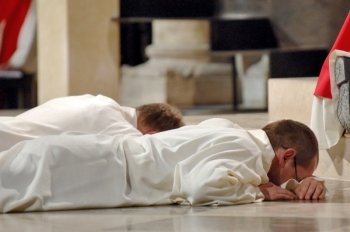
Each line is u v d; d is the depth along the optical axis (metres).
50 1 17.16
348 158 9.66
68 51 16.86
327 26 17.11
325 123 9.61
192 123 13.47
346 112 9.46
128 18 17.25
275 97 11.62
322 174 10.00
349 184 9.41
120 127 9.34
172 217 7.26
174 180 7.84
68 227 6.83
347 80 9.41
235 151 7.83
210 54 19.44
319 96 9.68
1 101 21.05
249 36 18.00
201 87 20.95
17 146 7.83
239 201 7.86
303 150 8.21
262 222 7.00
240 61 21.45
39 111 9.59
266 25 17.75
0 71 21.12
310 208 7.70
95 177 7.76
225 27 18.28
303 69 18.22
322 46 17.20
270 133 8.28
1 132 9.20
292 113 11.28
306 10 17.25
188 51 20.70
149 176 7.89
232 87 21.20
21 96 21.17
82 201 7.68
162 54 20.81
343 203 8.00
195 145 7.95
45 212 7.54
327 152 9.91
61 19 16.94
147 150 7.98
